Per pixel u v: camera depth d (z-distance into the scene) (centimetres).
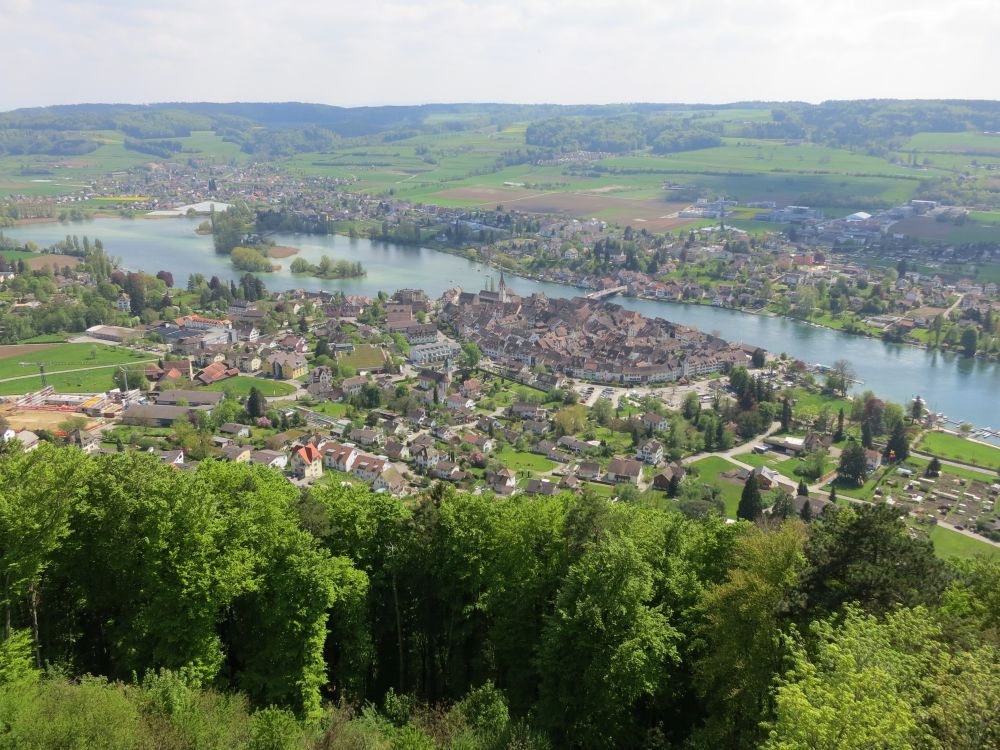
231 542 7781
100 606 7925
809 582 7075
